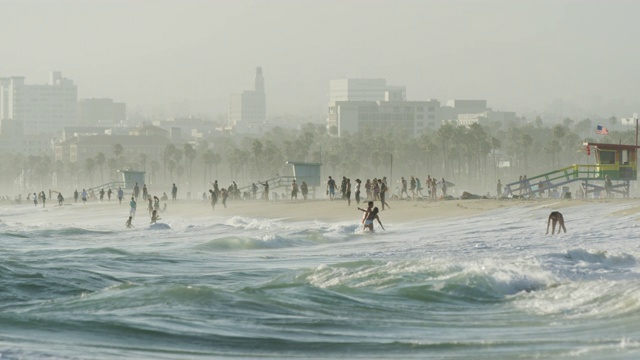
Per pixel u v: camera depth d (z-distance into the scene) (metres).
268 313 57.34
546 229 120.00
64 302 61.03
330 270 76.31
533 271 70.31
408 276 71.12
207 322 54.03
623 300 57.22
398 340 49.28
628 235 106.56
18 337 48.72
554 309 57.47
